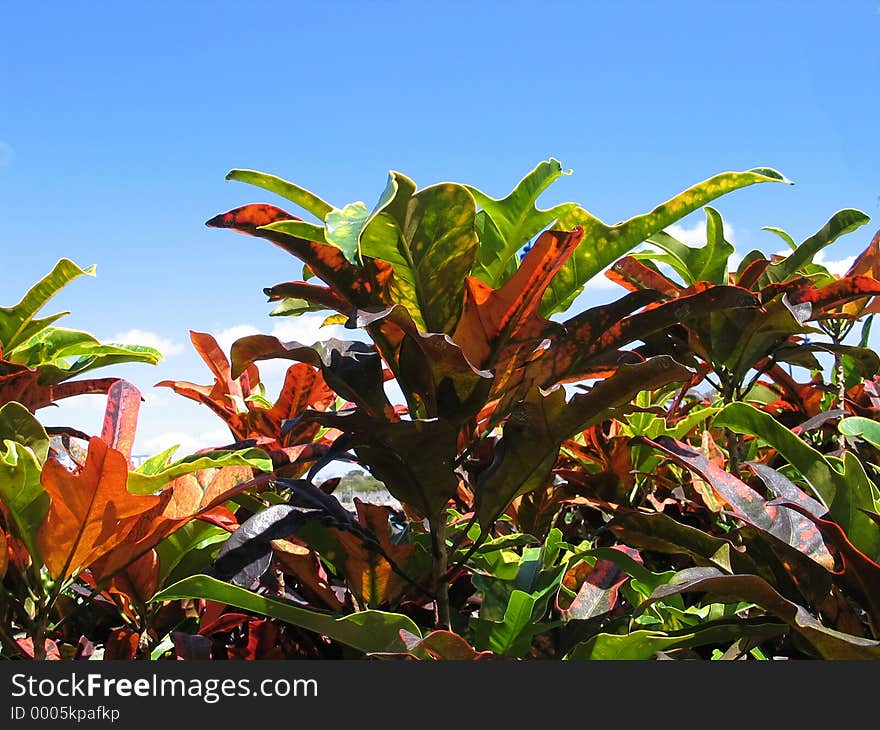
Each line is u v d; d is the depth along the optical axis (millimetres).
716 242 2047
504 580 1499
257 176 1278
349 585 1455
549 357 1362
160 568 1372
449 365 1189
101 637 1471
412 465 1205
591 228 1331
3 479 1057
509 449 1259
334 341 1553
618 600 1712
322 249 1155
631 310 1313
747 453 2477
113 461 1038
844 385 2660
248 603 1069
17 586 1201
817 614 1247
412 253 1157
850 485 1288
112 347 2334
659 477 2090
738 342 1906
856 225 1887
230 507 1603
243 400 2004
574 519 2297
